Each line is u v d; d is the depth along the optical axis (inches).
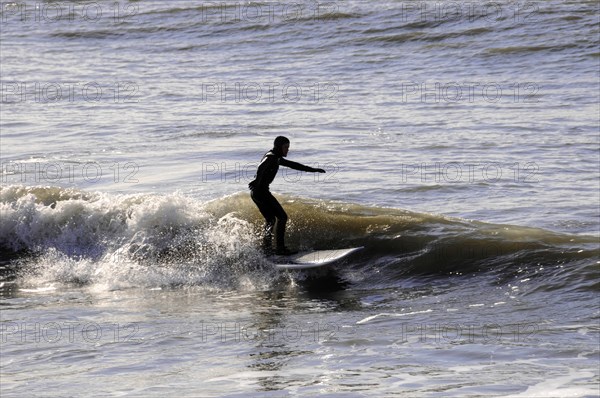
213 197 2229.3
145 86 4367.6
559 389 1039.6
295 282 1653.5
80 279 1729.8
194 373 1147.9
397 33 5177.2
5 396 1072.2
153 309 1504.7
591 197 2183.8
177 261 1760.6
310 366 1166.3
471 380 1084.5
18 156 2829.7
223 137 3080.7
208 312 1481.3
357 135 3068.4
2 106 3900.1
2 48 5846.5
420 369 1136.8
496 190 2292.1
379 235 1754.4
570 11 5068.9
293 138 3046.3
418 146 2861.7
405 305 1481.3
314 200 1931.6
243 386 1090.1
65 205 1936.5
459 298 1499.8
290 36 5467.5
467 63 4515.3
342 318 1416.1
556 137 2915.8
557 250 1609.3
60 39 6102.4
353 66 4638.3
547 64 4338.1
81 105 3875.5
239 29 5738.2
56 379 1133.7
